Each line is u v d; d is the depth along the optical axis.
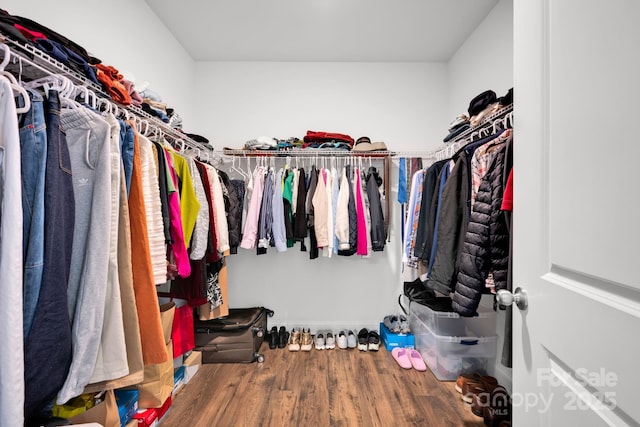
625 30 0.41
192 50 2.40
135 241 0.95
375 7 1.90
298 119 2.56
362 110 2.55
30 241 0.65
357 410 1.48
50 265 0.67
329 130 2.55
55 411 0.94
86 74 1.01
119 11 1.64
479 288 1.09
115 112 1.16
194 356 1.86
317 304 2.53
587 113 0.48
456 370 1.75
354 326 2.52
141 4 1.83
